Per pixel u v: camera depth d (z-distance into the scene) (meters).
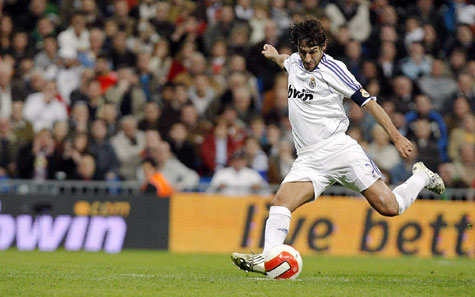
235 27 59.41
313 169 24.23
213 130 52.38
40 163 49.53
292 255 23.00
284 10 61.81
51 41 59.16
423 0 64.00
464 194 44.81
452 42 62.66
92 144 50.03
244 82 55.16
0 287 20.03
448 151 53.81
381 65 57.38
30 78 57.47
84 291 19.33
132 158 50.25
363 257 41.84
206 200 44.88
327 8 61.91
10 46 60.94
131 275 24.70
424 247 43.84
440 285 22.38
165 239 44.59
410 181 26.02
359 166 24.06
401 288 21.19
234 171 46.34
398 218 44.16
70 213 44.62
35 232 44.31
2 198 44.47
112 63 59.06
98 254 40.00
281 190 24.19
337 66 23.88
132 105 55.16
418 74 59.47
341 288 20.73
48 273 24.84
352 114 52.81
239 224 44.62
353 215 44.25
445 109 57.03
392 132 23.08
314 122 24.11
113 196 44.84
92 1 62.09
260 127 51.81
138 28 61.00
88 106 54.88
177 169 48.16
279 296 18.56
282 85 54.03
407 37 61.59
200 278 23.47
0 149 51.44
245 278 23.55
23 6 64.81
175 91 54.09
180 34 59.50
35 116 54.81
